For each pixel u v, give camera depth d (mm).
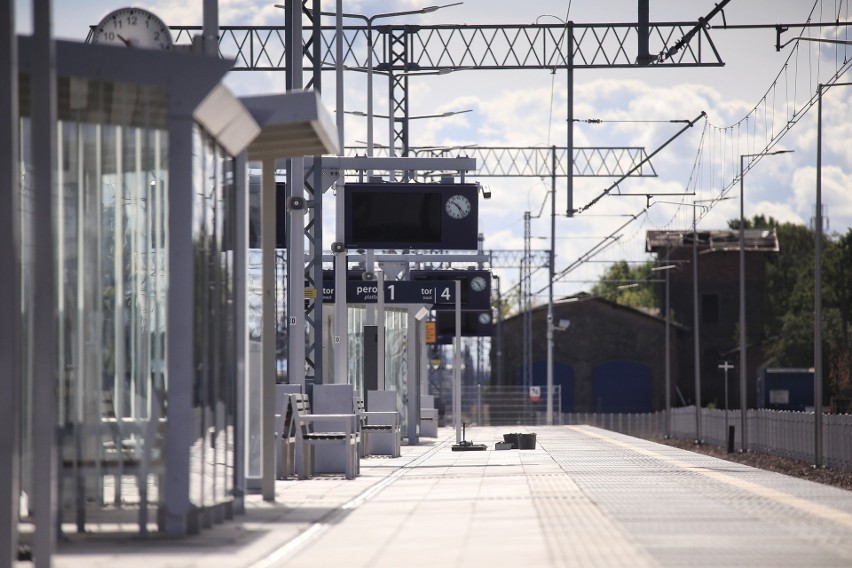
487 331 183125
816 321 106188
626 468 71375
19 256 37406
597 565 29609
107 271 37500
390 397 93312
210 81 35531
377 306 120312
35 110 28047
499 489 54062
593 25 103125
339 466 68625
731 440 143875
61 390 36625
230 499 41312
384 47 125625
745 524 39250
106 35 47781
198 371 37344
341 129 102750
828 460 110875
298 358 73938
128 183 36719
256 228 64688
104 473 36344
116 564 30500
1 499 26781
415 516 42156
